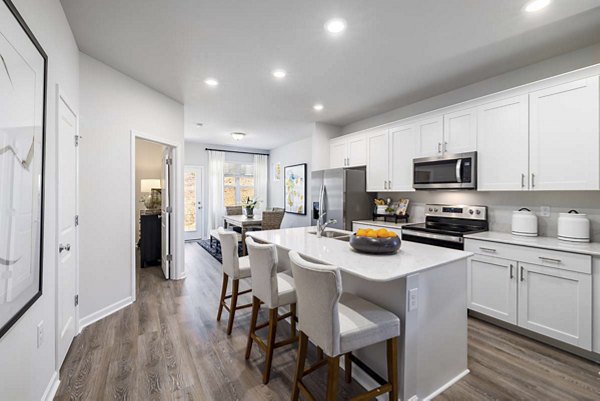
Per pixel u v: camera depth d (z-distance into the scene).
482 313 2.58
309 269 1.35
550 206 2.61
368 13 1.96
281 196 7.41
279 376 1.86
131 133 3.05
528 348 2.17
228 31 2.19
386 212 4.03
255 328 2.08
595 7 1.87
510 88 2.70
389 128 3.82
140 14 1.98
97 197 2.65
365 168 4.27
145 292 3.42
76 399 1.63
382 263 1.62
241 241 5.18
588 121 2.12
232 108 4.12
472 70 2.84
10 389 1.17
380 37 2.26
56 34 1.78
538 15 1.96
